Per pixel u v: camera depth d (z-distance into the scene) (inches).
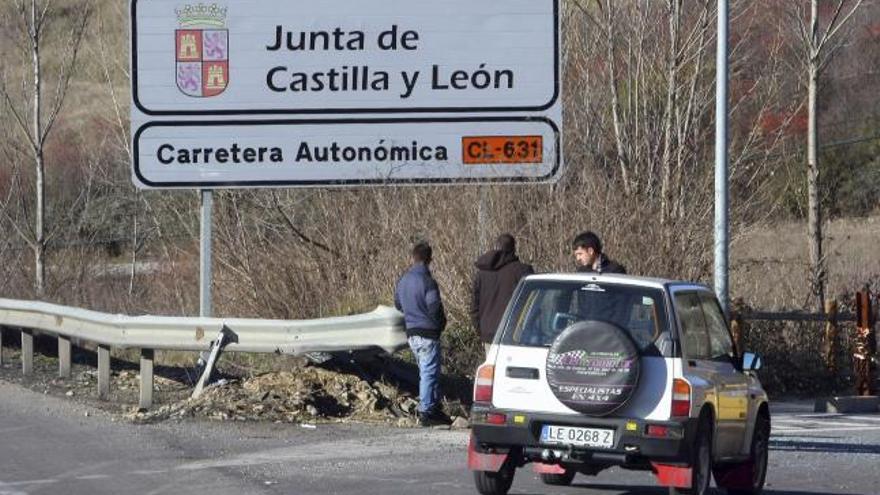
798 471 1878.7
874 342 3004.4
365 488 1589.6
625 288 1465.3
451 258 2768.2
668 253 2849.4
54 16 6131.9
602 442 1408.7
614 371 1400.1
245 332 2193.7
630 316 1450.5
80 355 2810.0
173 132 2824.8
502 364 1460.4
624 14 3425.2
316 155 2847.0
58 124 5772.6
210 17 2827.3
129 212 4778.5
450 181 2842.0
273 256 2972.4
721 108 2370.8
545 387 1433.3
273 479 1631.4
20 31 5369.1
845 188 6801.2
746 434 1605.6
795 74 4416.8
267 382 2222.0
